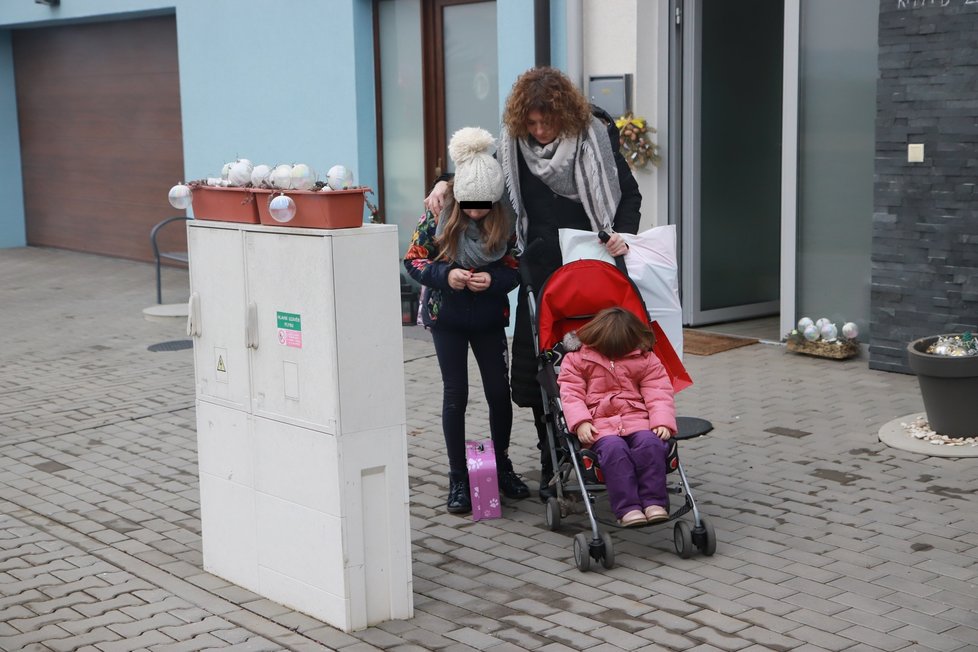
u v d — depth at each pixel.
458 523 6.13
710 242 10.55
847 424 7.53
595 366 5.68
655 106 9.98
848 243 9.18
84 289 14.60
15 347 11.23
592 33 10.06
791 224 9.45
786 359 9.31
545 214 6.28
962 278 8.26
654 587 5.18
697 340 10.03
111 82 16.59
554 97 5.97
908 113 8.40
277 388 4.99
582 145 6.10
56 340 11.52
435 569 5.52
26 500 6.75
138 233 16.66
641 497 5.39
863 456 6.89
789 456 6.95
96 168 17.19
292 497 5.01
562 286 5.91
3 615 5.10
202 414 5.44
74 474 7.21
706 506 6.18
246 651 4.69
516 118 6.07
